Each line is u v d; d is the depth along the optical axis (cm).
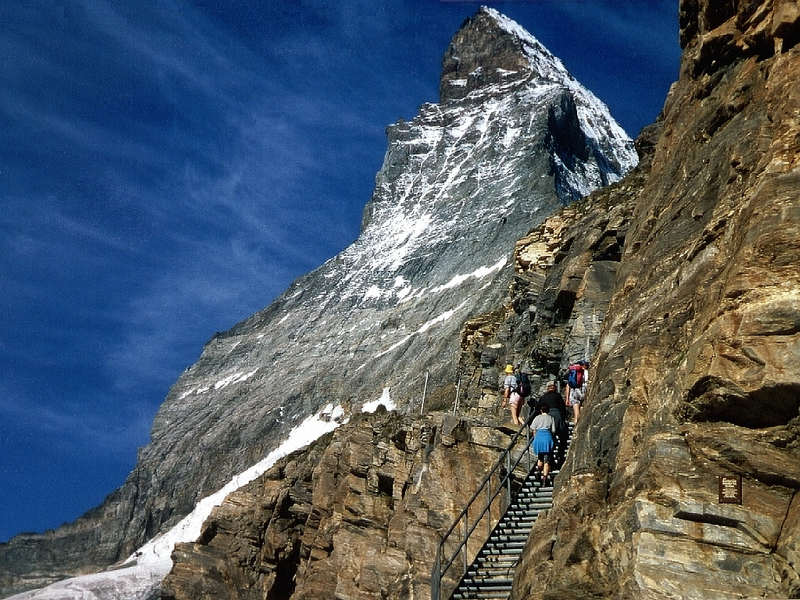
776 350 1454
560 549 1622
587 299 3200
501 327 4259
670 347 1738
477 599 2070
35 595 18038
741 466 1477
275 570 5806
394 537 3862
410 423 4628
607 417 1791
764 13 1995
